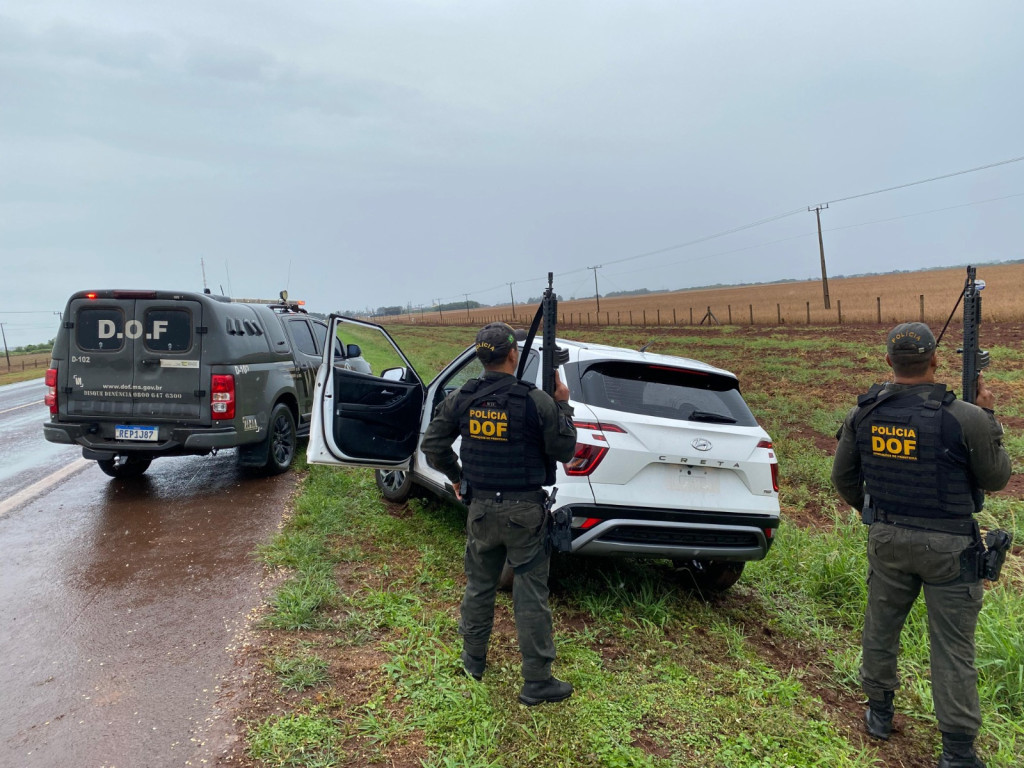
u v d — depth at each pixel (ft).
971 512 9.57
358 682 10.77
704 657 12.53
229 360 21.65
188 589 14.43
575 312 337.72
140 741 9.20
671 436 13.32
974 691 9.45
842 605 15.16
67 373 21.54
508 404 10.41
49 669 11.11
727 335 105.70
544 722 9.87
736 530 13.71
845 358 62.44
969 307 10.02
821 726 10.42
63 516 19.93
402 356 19.58
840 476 11.05
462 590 14.61
